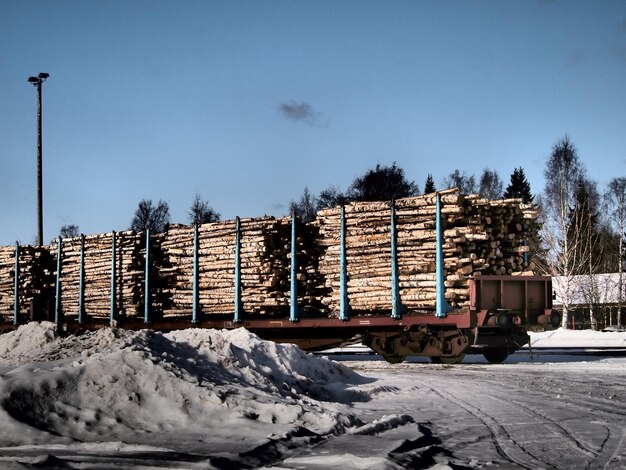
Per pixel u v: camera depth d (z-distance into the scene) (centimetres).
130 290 2278
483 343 1742
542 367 1638
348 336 1934
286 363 1164
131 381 850
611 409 981
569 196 4562
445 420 900
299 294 2003
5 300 2731
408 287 1773
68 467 577
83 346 1123
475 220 1742
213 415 807
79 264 2475
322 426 798
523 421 886
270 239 2000
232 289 2072
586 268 4800
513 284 1744
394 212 1797
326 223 1934
